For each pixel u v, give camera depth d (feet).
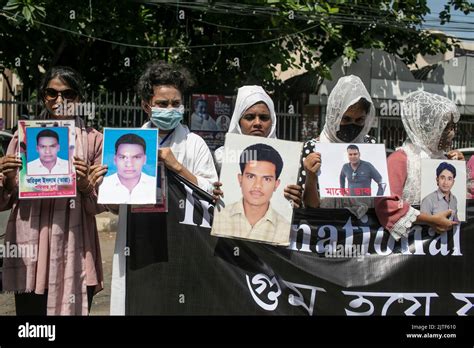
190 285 10.85
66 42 31.89
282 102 37.81
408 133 11.35
